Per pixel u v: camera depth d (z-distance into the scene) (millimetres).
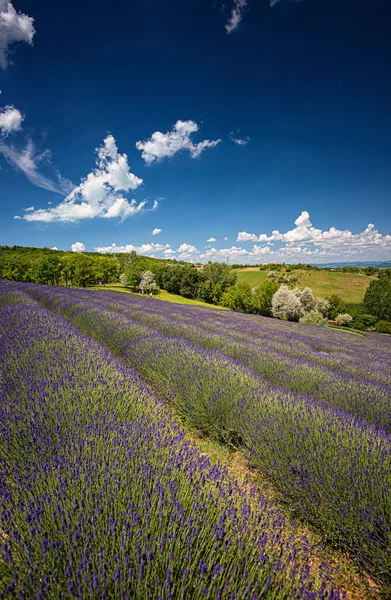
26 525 1432
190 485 1833
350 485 2232
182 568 1277
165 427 2676
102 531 1371
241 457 3396
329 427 3010
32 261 55625
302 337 14742
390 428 3801
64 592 1188
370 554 1983
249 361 6312
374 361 10625
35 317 6914
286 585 1339
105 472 1785
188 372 4531
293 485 2496
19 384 3027
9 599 1134
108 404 2869
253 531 1621
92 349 4863
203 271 71250
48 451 2008
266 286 55781
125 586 1188
